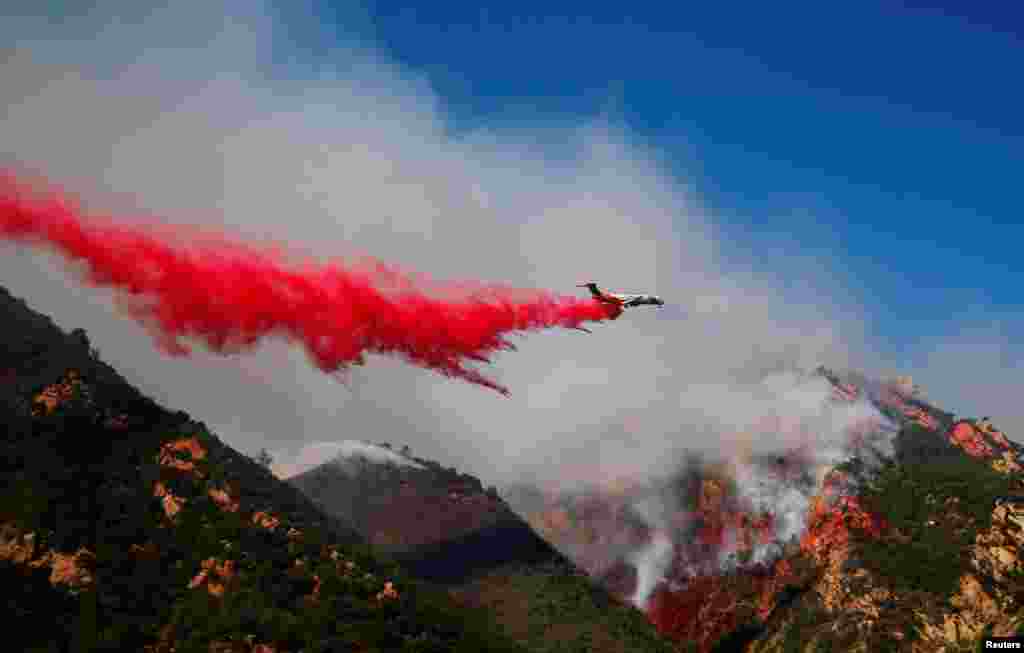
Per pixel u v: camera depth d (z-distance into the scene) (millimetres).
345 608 97500
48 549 90188
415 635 99938
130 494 101625
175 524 99625
